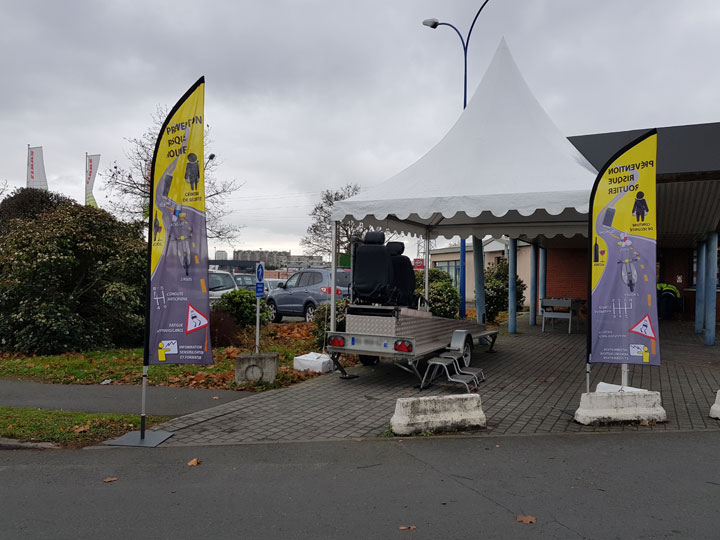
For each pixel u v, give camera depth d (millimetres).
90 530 3867
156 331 6055
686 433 6242
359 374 9594
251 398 7855
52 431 6098
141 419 6059
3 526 3926
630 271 6578
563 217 12953
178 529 3887
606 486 4680
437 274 21203
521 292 24203
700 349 12773
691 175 10469
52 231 11312
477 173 9367
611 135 13672
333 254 9445
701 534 3785
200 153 6035
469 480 4836
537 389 8539
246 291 13531
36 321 10766
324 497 4465
